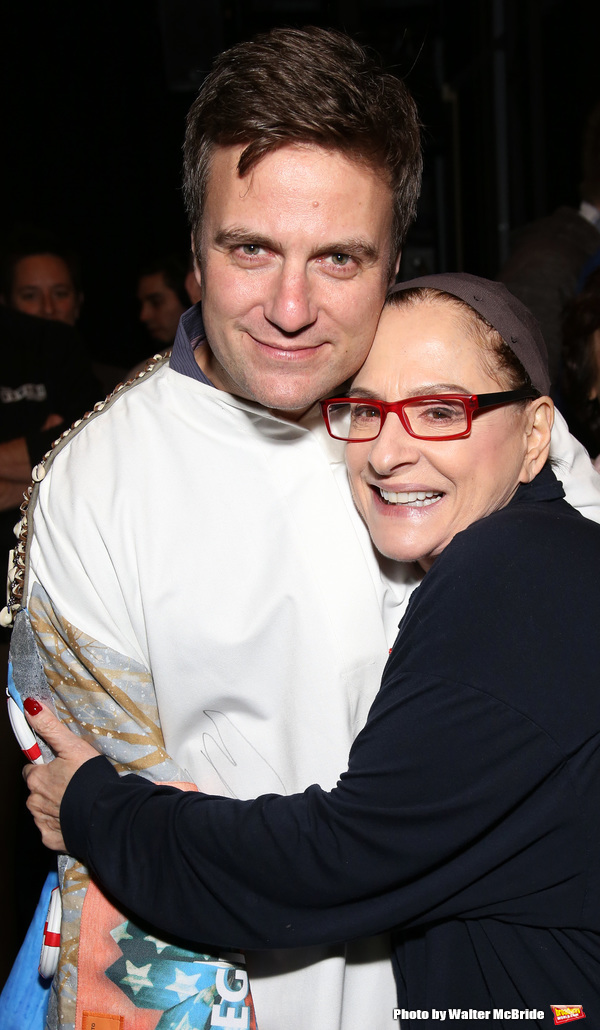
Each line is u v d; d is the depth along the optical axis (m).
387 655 1.19
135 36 5.93
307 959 1.14
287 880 0.97
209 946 1.11
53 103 5.98
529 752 0.95
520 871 1.00
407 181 1.06
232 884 0.99
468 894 1.01
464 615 0.97
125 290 6.23
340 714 1.15
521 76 4.39
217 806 1.02
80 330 6.23
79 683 1.14
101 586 1.12
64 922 1.13
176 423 1.16
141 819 1.04
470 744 0.95
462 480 1.07
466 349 1.05
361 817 0.96
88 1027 1.11
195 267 1.10
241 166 0.96
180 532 1.12
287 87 0.95
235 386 1.13
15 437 2.40
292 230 0.97
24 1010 1.21
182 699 1.13
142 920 1.11
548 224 2.59
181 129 6.05
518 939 1.02
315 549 1.15
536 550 1.00
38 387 2.44
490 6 4.41
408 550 1.09
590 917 1.00
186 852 1.01
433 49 4.86
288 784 1.16
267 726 1.14
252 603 1.12
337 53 0.99
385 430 1.07
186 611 1.11
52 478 1.17
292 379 1.04
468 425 1.04
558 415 1.25
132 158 6.08
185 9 5.07
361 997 1.17
